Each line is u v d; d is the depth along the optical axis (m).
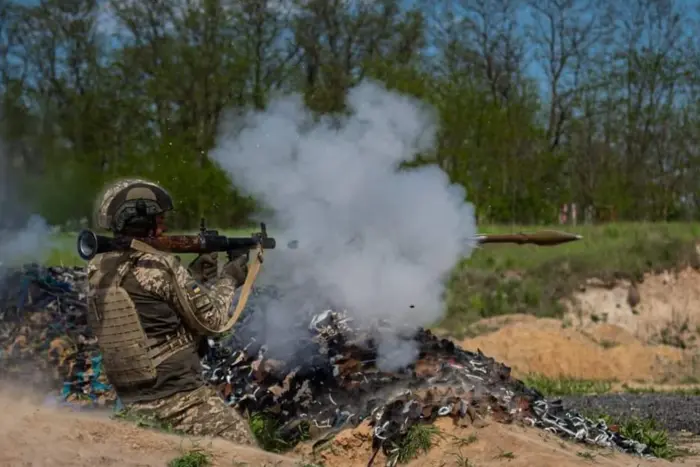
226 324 5.36
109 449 4.62
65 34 27.09
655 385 15.69
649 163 35.66
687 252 20.81
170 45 25.98
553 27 38.56
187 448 4.79
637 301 19.94
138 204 5.24
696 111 35.03
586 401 12.80
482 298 19.30
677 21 36.25
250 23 26.89
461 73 29.08
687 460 7.50
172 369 5.25
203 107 23.88
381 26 29.34
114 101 25.73
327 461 6.18
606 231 23.58
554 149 33.53
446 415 6.24
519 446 6.05
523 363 16.72
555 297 19.83
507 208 25.45
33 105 25.95
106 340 5.27
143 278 5.20
